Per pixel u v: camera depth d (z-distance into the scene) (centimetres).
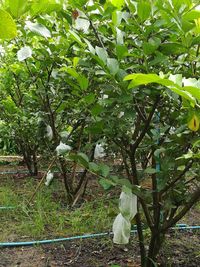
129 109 174
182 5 162
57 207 377
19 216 352
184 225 329
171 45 167
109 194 399
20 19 141
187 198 200
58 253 280
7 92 465
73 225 326
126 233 175
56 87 329
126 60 184
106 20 183
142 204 205
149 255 223
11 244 291
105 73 159
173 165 179
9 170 604
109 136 190
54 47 262
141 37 171
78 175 513
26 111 449
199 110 131
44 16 188
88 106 198
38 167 588
